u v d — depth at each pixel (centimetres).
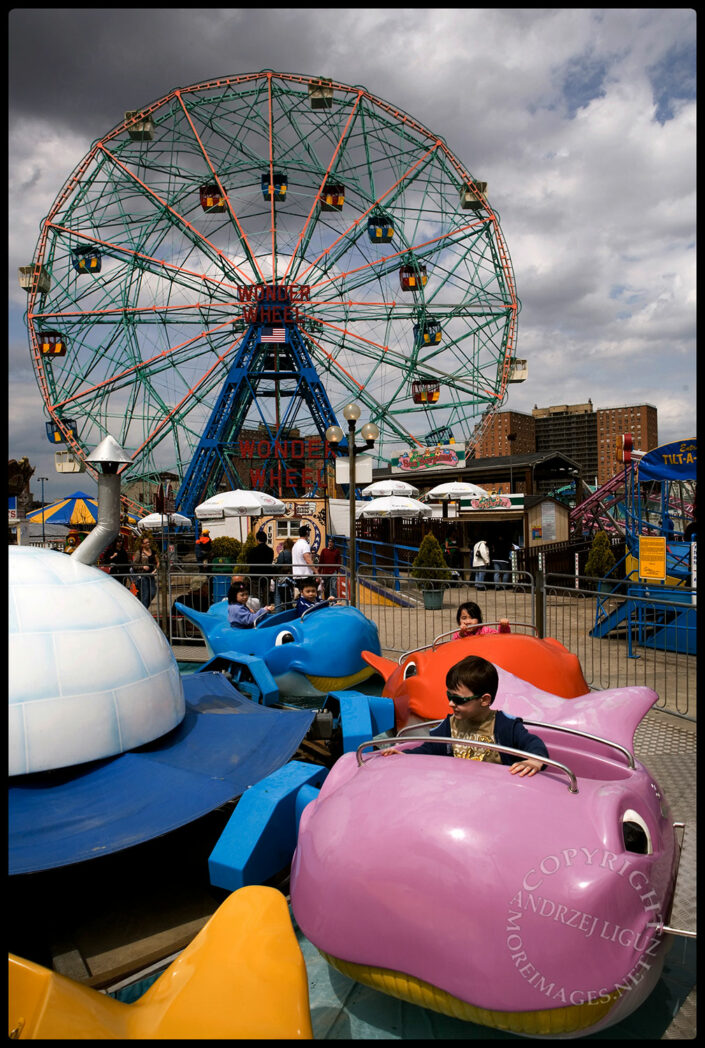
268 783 363
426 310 4528
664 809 294
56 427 4334
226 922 227
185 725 446
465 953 231
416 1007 279
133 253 4419
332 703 536
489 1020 235
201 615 826
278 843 348
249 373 4419
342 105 4344
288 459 3897
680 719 657
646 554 1023
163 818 331
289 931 224
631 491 1266
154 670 410
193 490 4253
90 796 346
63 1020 180
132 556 1612
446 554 2159
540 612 825
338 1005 281
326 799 304
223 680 568
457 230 4384
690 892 336
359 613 716
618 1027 260
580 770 338
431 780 271
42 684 353
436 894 237
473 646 529
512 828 243
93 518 2338
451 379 4578
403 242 4484
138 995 286
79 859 295
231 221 4544
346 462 1270
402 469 3547
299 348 4419
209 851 404
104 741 368
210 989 201
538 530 2458
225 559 2038
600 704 375
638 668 898
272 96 4353
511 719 310
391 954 246
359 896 253
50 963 304
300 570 1324
